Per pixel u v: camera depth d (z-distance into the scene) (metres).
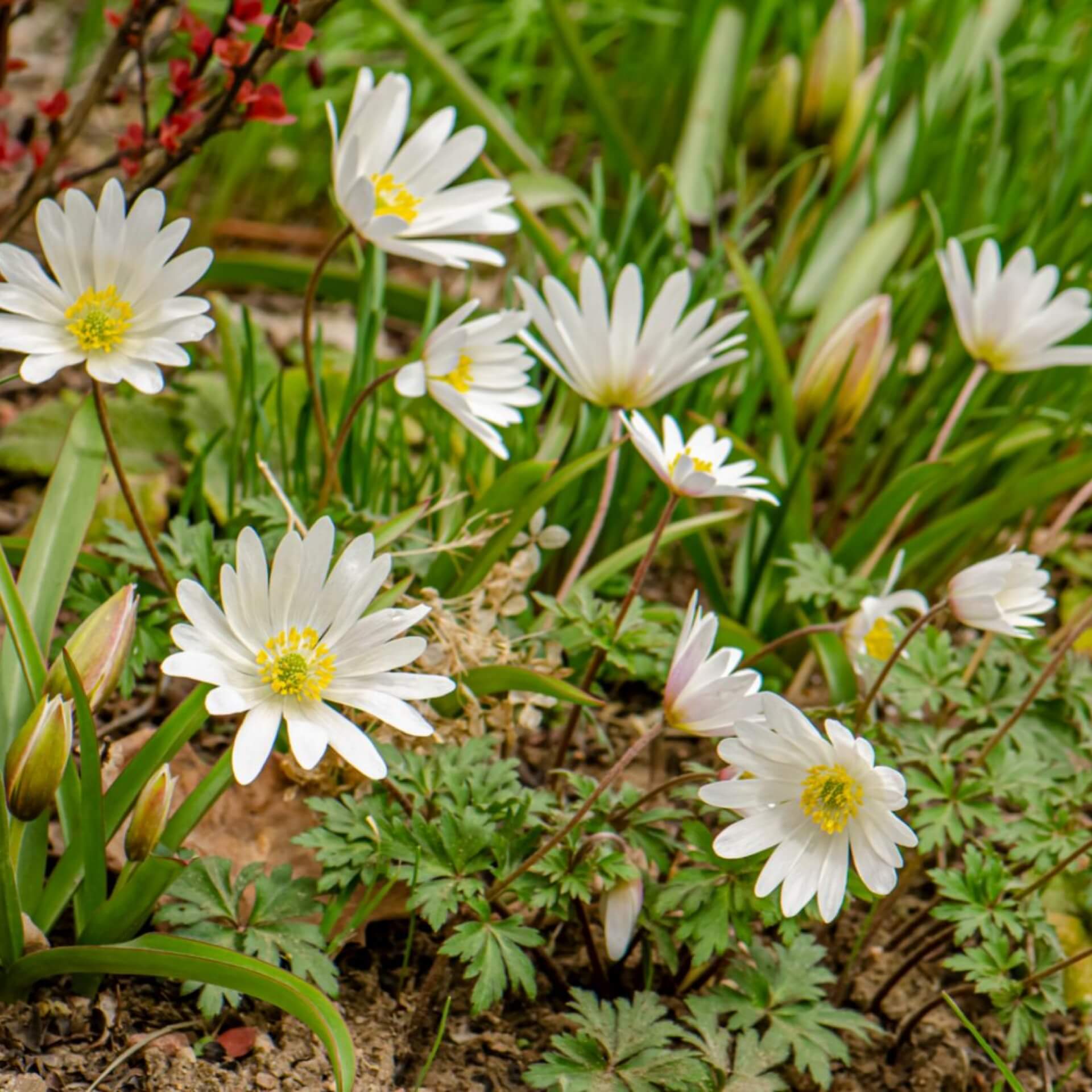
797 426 0.89
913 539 0.88
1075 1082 0.79
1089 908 0.81
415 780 0.78
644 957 0.79
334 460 0.82
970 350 0.85
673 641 0.81
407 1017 0.78
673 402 0.88
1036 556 0.78
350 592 0.74
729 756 0.74
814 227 0.94
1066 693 0.83
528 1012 0.79
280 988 0.73
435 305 0.87
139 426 0.91
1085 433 0.91
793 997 0.77
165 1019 0.77
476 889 0.77
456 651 0.79
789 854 0.74
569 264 0.90
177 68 0.86
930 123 0.98
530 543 0.82
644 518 0.88
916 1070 0.79
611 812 0.78
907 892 0.83
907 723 0.82
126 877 0.75
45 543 0.78
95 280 0.74
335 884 0.77
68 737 0.73
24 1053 0.75
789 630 0.88
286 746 0.80
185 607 0.73
